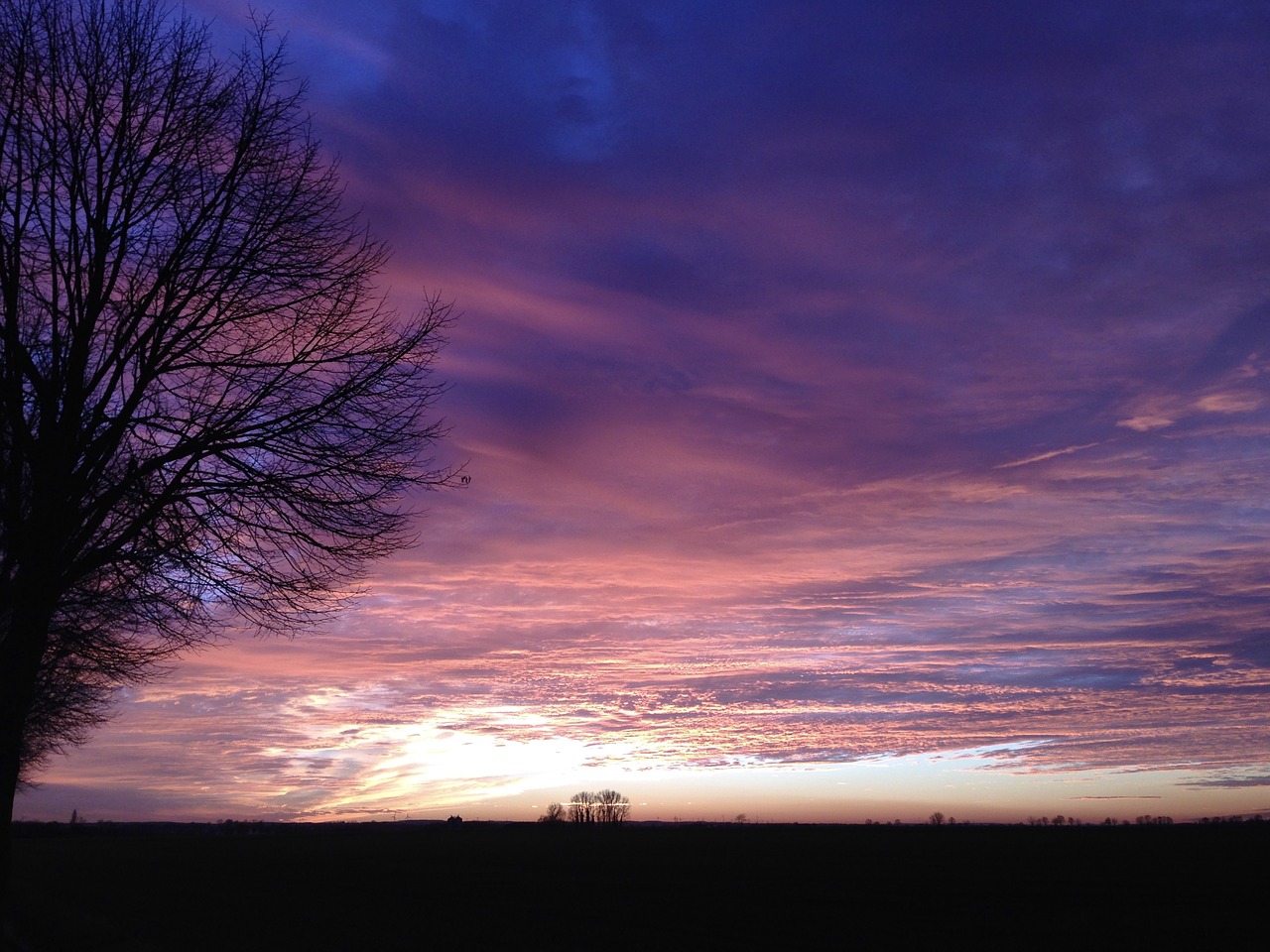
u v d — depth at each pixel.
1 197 9.46
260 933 28.73
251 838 103.25
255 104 10.67
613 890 43.16
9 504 9.40
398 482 10.41
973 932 29.66
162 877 50.41
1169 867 51.34
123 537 9.74
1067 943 27.39
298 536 10.16
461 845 82.81
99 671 12.45
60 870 55.91
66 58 10.04
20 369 9.35
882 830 108.75
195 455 9.82
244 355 10.27
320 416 10.10
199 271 10.09
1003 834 92.81
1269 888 40.97
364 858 65.88
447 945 26.81
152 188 10.16
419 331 10.81
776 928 30.83
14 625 9.20
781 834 102.31
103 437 9.76
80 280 9.83
